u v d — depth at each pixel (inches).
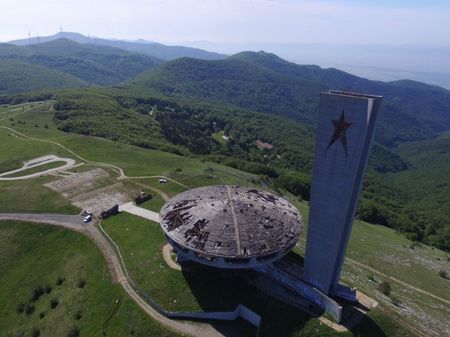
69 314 2829.7
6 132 7347.4
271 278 2822.3
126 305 2709.2
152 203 4399.6
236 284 2760.8
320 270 2682.1
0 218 4089.6
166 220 2967.5
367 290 3216.0
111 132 7755.9
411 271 4200.3
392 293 3454.7
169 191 4761.3
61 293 3063.5
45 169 5516.7
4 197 4559.5
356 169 2367.1
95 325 2655.0
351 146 2357.3
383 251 4621.1
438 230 6314.0
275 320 2495.1
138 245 3452.3
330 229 2566.4
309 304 2615.7
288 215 3016.7
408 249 4977.9
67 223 3961.6
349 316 2551.7
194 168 5910.4
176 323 2529.5
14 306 3051.2
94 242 3590.1
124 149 6584.6
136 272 3051.2
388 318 2576.3
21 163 5743.1
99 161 5935.0
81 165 5708.7
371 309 2637.8
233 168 6963.6
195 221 2837.1
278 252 2674.7
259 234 2716.5
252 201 3078.2
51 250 3622.0
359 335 2416.3
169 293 2746.1
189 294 2709.2
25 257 3563.0
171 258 3102.9
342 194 2459.4
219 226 2748.5
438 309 3371.1
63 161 5880.9
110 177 5236.2
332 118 2393.0
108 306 2768.2
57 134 7485.2
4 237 3794.3
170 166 5930.1
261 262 2642.7
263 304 2598.4
